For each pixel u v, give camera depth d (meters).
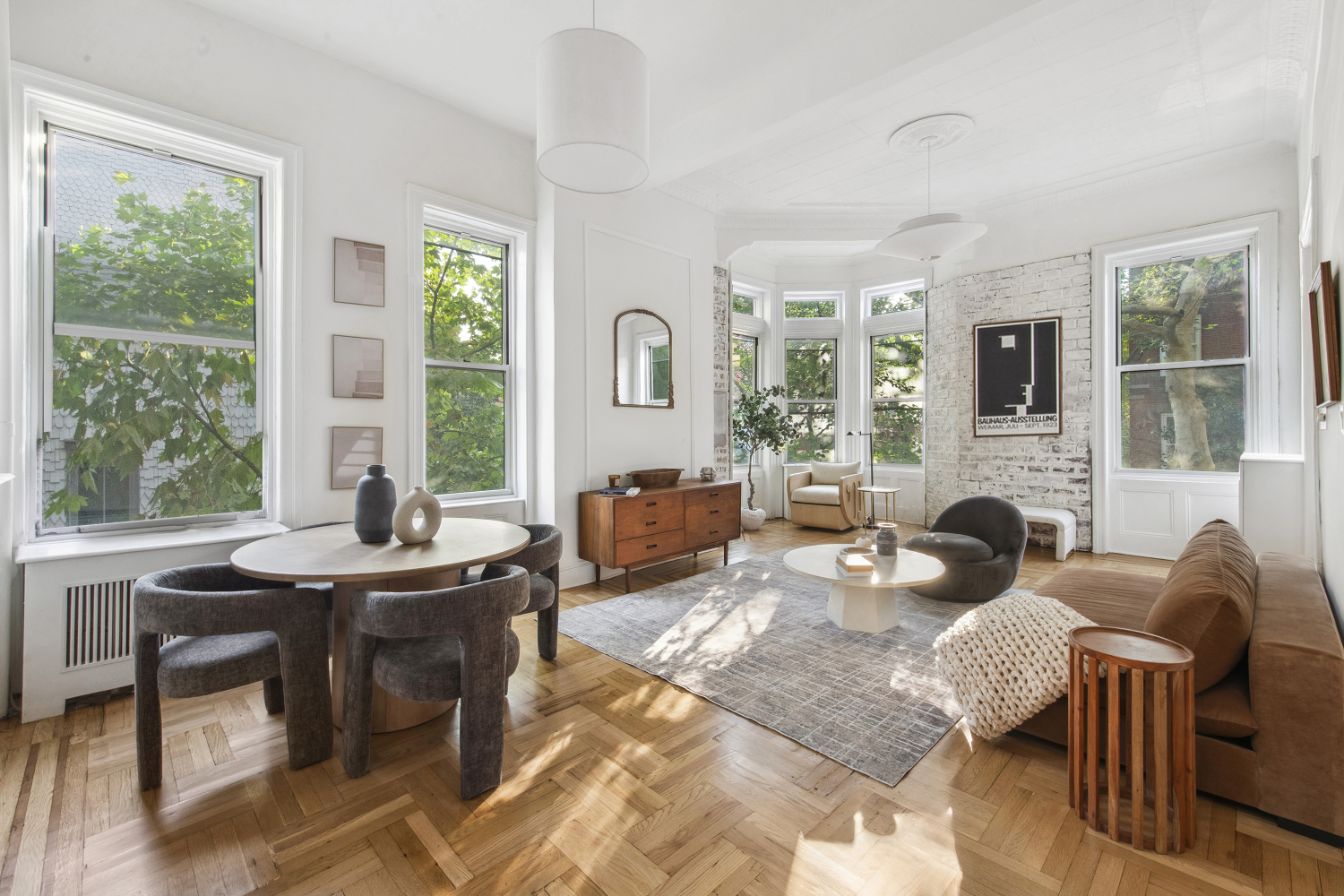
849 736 2.14
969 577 3.64
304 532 2.56
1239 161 4.45
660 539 4.22
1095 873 1.46
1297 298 4.23
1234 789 1.65
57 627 2.32
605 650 2.98
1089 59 3.24
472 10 2.82
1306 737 1.55
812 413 7.30
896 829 1.64
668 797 1.79
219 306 2.91
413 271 3.50
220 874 1.47
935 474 6.34
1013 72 3.36
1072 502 5.27
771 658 2.86
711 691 2.51
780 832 1.63
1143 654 1.58
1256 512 3.82
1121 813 1.68
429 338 3.76
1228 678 1.83
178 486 2.80
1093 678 1.61
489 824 1.66
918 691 2.50
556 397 4.05
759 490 7.15
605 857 1.53
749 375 7.12
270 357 3.03
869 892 1.41
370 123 3.33
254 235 3.01
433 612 1.70
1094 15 2.88
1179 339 4.84
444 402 3.81
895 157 4.43
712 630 3.26
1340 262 2.04
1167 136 4.14
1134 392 5.05
